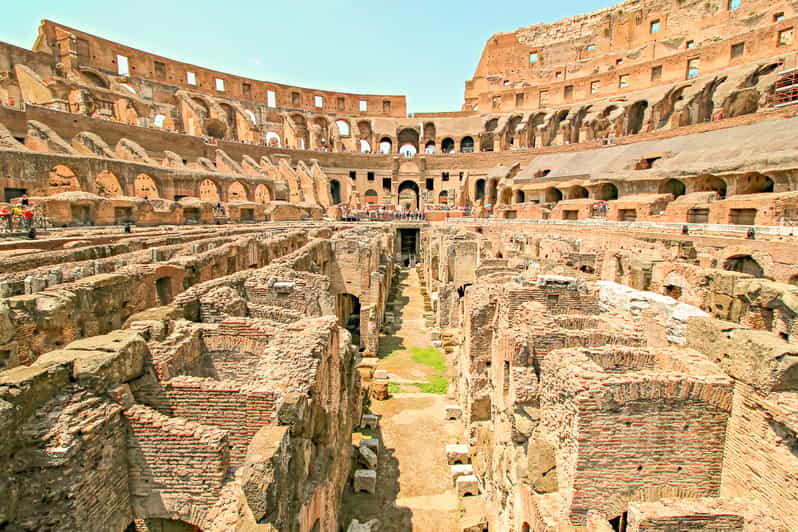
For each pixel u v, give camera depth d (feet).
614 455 28.43
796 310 50.96
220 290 50.90
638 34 318.24
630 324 44.37
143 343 32.42
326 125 382.42
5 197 137.18
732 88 212.23
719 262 99.35
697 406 28.60
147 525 29.30
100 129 209.15
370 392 74.90
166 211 166.71
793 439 25.08
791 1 238.89
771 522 24.49
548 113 325.83
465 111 377.09
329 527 36.91
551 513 29.17
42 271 57.00
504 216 249.96
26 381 23.95
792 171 130.72
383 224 229.66
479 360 57.41
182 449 27.63
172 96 305.73
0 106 171.73
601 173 207.51
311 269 85.05
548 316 46.24
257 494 22.88
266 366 34.30
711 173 154.40
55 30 248.52
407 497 49.08
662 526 24.50
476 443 56.08
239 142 286.66
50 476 23.02
